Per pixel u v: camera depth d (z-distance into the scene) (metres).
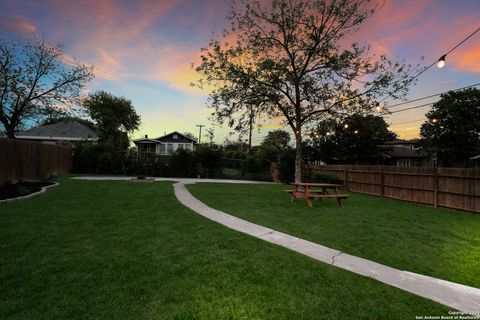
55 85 16.98
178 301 2.60
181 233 4.88
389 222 6.45
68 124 29.00
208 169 20.81
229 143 44.81
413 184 10.60
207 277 3.12
